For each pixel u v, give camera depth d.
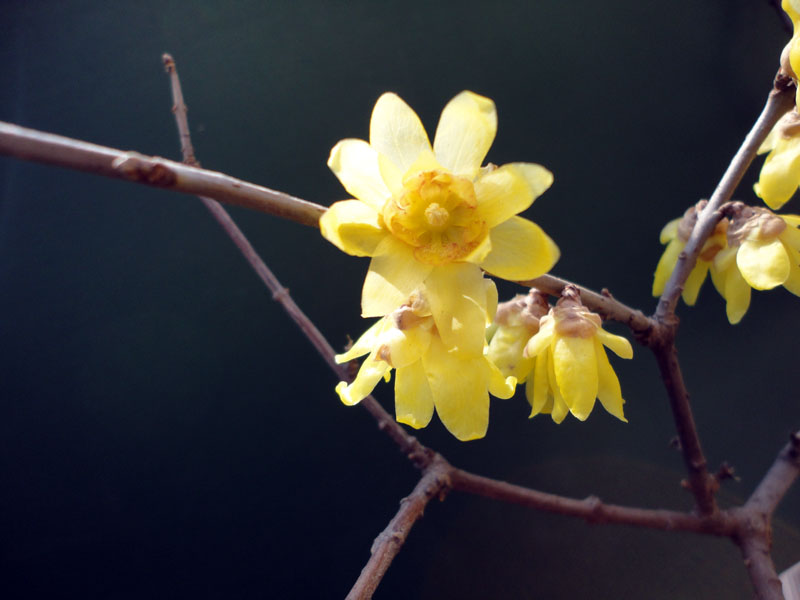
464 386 0.30
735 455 0.58
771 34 0.61
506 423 0.61
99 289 0.62
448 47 0.66
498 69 0.66
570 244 0.64
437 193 0.29
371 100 0.65
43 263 0.62
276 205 0.28
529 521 0.58
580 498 0.58
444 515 0.59
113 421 0.60
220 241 0.63
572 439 0.60
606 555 0.56
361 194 0.29
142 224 0.63
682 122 0.64
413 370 0.30
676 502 0.57
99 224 0.63
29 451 0.59
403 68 0.66
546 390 0.31
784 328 0.59
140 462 0.60
